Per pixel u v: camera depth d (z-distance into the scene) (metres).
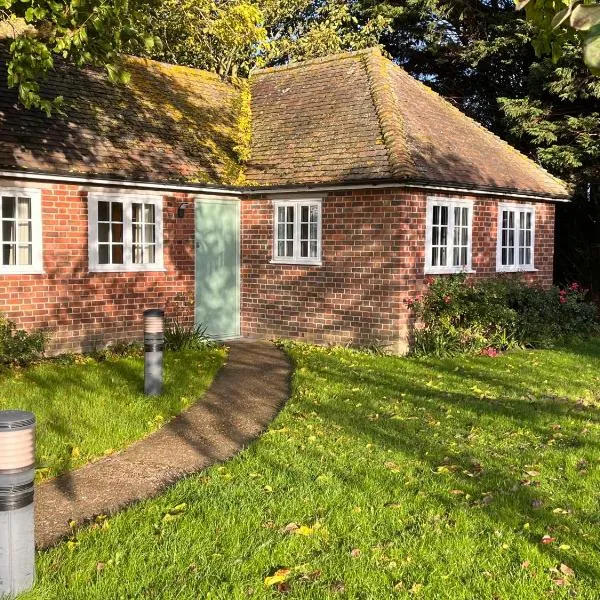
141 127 14.16
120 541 4.60
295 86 16.64
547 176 16.69
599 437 7.14
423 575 4.18
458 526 4.88
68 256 12.04
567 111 20.86
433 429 7.33
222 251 14.52
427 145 13.58
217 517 4.96
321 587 4.04
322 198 13.31
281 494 5.38
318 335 13.56
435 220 13.19
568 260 21.48
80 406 7.89
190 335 12.88
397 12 23.25
